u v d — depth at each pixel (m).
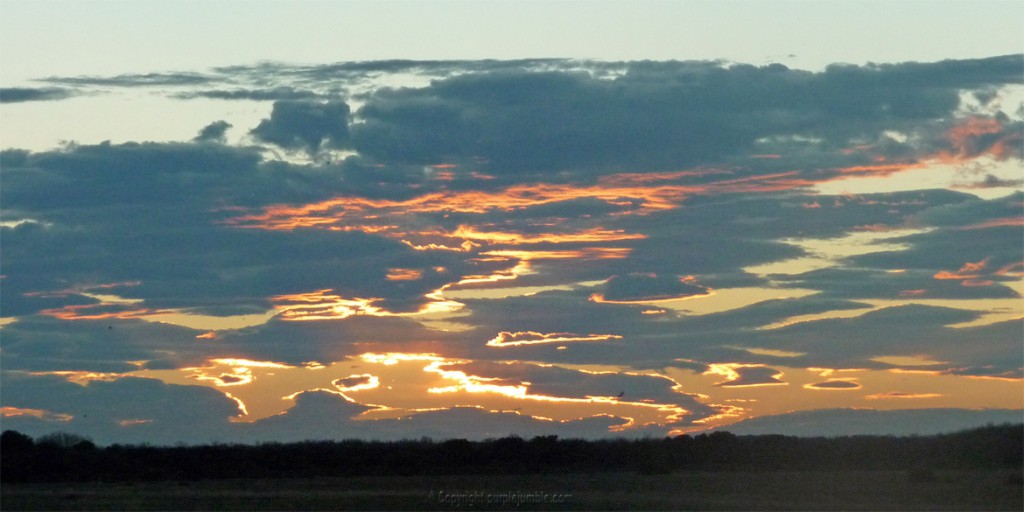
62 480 93.56
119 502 69.56
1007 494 73.50
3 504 68.44
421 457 113.50
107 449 108.00
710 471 107.81
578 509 66.25
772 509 66.75
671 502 69.75
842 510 65.56
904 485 81.25
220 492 78.31
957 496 73.31
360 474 103.50
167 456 107.50
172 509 65.62
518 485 86.31
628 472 105.69
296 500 71.00
